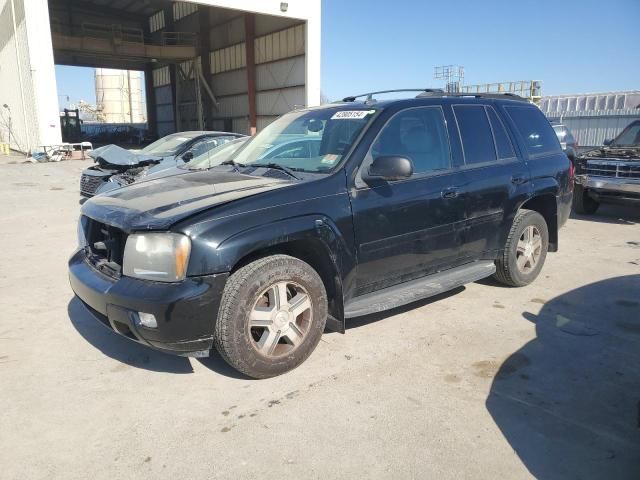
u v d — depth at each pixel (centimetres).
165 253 309
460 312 467
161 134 4681
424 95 484
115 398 328
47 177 1583
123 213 339
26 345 404
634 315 459
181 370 364
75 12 4056
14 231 812
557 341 406
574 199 962
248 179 386
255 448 277
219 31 3600
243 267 332
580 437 285
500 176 480
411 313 465
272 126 493
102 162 979
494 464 263
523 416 305
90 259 372
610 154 948
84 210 384
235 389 337
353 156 383
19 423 301
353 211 370
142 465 265
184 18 3972
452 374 355
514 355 382
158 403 322
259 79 3284
